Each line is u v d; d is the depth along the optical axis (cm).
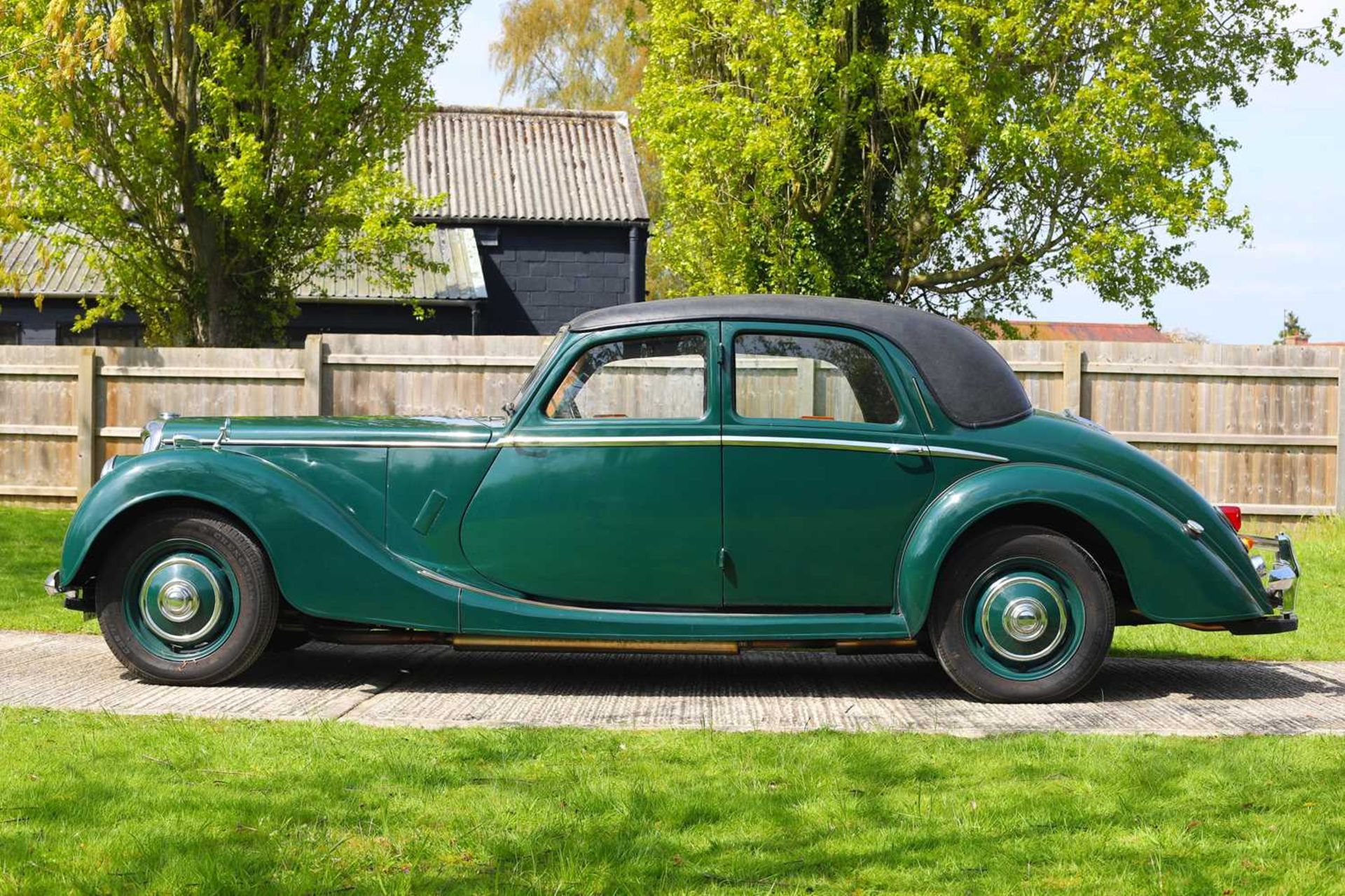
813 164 1719
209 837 314
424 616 525
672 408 531
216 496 524
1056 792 366
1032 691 518
